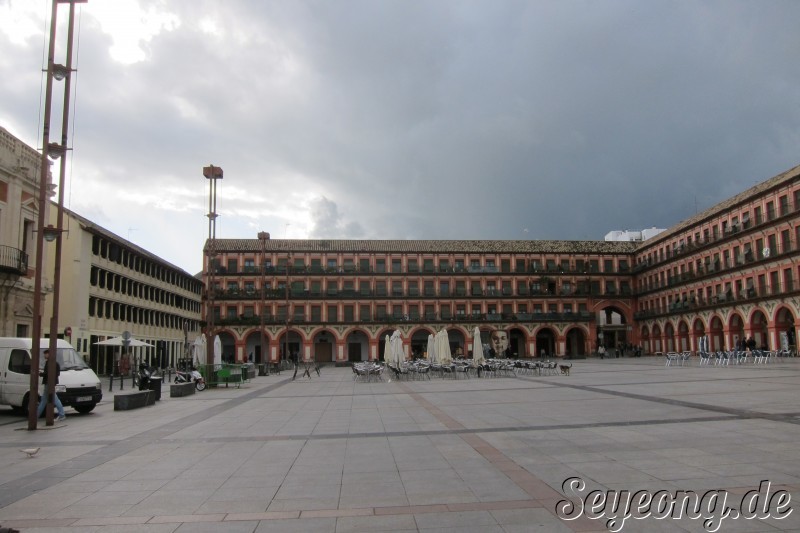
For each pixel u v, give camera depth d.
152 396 20.41
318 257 79.50
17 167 27.33
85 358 43.03
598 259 82.38
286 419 15.41
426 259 80.88
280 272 78.38
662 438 10.76
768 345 50.91
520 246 83.00
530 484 7.73
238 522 6.43
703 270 62.72
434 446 10.66
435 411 16.25
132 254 53.19
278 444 11.38
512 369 36.19
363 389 26.61
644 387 22.08
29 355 18.14
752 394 18.00
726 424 12.17
